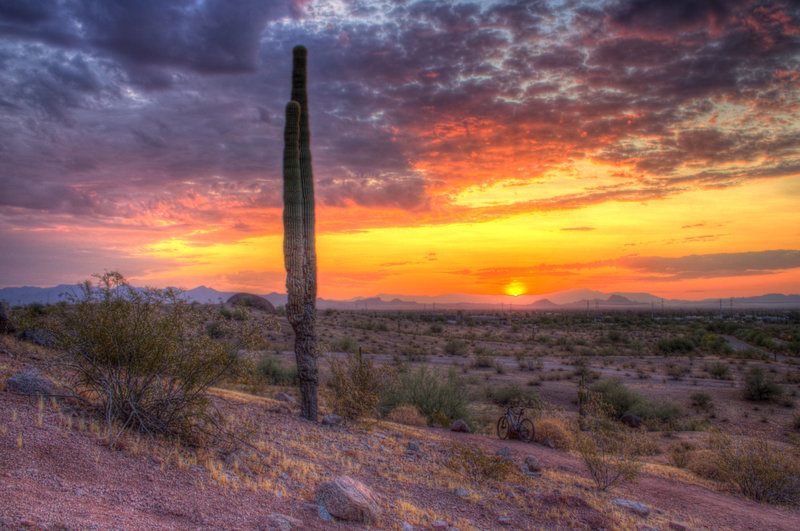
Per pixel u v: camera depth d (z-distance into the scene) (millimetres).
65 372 7953
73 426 6246
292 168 12211
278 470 7008
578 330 99500
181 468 5926
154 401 7258
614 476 10617
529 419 15023
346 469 8117
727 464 11719
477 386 31938
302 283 12023
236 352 7902
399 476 8438
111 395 6906
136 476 5250
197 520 4508
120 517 4031
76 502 4121
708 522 8344
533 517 7359
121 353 7035
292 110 12281
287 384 25109
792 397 32031
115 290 7305
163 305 7543
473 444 12523
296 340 12094
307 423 11312
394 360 43844
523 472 10156
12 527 3293
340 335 62250
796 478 11328
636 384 37188
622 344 72250
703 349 62781
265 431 9367
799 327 97688
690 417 28250
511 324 115250
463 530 6305
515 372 42312
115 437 6219
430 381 19234
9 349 10078
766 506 10320
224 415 9469
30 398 6863
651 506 8914
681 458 14711
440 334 80562
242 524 4664
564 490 9211
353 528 5441
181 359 7281
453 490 8203
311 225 12367
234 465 6664
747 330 81312
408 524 6055
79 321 7043
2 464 4539
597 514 7594
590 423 14031
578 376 40000
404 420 16094
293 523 5008
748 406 30344
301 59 12938
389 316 122375
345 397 13312
